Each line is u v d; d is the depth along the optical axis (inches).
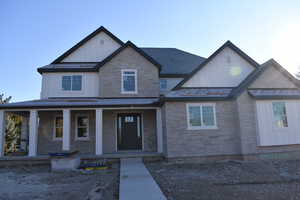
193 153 447.8
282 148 455.5
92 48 665.0
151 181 281.7
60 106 475.5
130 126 569.3
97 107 489.1
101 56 661.3
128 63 598.2
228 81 535.5
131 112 572.4
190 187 257.9
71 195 241.3
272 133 452.1
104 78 584.7
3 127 469.7
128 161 462.6
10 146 847.1
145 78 594.9
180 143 449.7
